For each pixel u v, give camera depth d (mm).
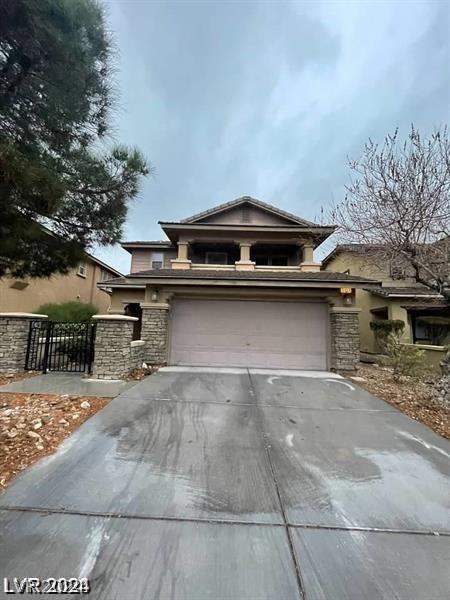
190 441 4664
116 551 2512
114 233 6801
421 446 4824
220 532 2773
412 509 3215
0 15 3969
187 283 11023
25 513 2926
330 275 12422
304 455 4375
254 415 5941
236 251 17516
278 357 11391
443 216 7492
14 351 9180
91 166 6066
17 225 4922
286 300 11570
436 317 15969
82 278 21219
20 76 4551
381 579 2336
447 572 2424
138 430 4992
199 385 8109
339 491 3502
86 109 5328
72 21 4348
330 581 2305
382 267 9062
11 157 3980
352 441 4922
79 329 9875
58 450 4207
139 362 10352
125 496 3252
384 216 7930
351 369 10922
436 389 7711
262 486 3543
